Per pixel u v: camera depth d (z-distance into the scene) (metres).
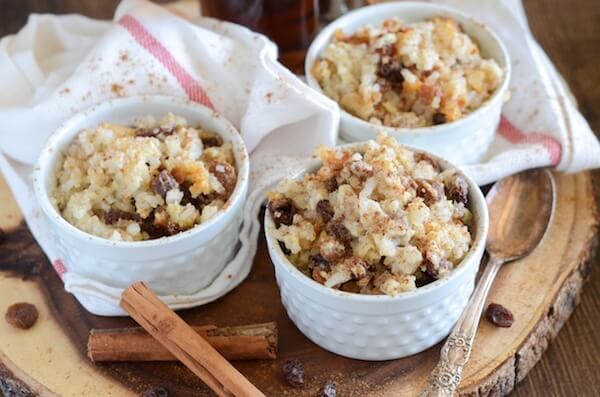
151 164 0.52
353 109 0.57
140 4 0.59
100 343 0.50
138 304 0.49
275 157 0.57
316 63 0.59
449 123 0.55
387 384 0.50
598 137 0.61
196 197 0.52
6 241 0.56
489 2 0.63
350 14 0.61
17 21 0.71
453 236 0.49
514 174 0.58
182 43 0.58
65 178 0.53
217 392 0.48
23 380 0.50
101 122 0.56
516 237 0.55
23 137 0.57
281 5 0.60
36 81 0.60
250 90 0.58
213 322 0.53
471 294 0.52
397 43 0.57
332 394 0.49
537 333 0.52
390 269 0.48
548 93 0.60
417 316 0.48
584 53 0.67
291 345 0.51
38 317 0.53
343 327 0.49
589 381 0.52
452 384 0.48
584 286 0.56
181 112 0.56
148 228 0.52
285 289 0.50
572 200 0.57
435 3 0.63
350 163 0.49
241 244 0.55
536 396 0.52
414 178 0.50
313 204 0.49
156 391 0.49
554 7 0.70
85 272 0.52
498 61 0.59
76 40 0.62
